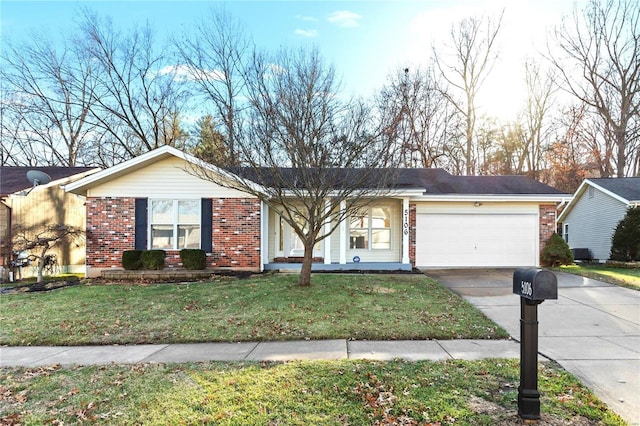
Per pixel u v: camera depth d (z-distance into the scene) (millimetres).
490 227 15102
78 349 5797
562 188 28594
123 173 12867
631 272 13242
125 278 12156
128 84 23391
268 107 9477
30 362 5191
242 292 9422
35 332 6609
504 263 15031
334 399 3768
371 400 3730
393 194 13094
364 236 14930
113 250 12828
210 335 6305
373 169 9938
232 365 4836
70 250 16016
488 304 8414
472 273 13203
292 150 9328
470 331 6348
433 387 4043
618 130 25719
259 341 6027
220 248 13047
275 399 3785
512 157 31297
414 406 3600
